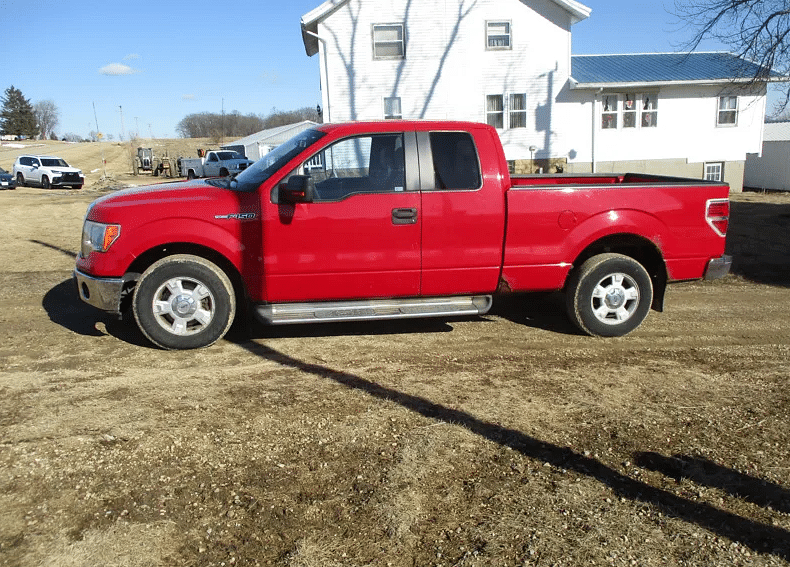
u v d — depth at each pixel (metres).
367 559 2.82
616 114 25.08
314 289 5.50
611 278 5.95
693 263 6.07
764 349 5.73
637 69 25.95
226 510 3.15
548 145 24.75
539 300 7.54
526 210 5.65
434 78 23.55
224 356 5.36
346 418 4.17
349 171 5.49
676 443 3.89
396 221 5.45
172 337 5.38
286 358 5.34
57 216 15.97
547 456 3.72
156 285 5.27
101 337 5.87
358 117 23.58
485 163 5.61
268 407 4.32
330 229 5.37
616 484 3.44
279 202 5.31
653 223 5.89
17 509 3.11
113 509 3.13
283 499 3.25
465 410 4.32
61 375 4.88
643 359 5.44
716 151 26.00
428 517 3.13
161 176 46.19
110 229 5.19
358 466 3.57
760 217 16.64
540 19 23.66
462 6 23.20
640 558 2.86
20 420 4.07
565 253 5.80
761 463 3.67
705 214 6.00
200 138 110.75
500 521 3.10
